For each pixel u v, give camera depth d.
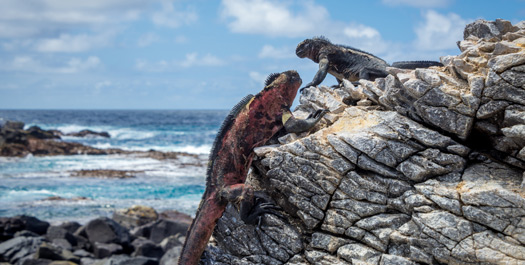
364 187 5.92
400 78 5.95
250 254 6.66
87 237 15.72
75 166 33.75
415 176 5.69
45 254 13.48
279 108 6.93
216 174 6.69
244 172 6.80
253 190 6.46
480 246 5.15
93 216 19.66
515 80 5.24
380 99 6.34
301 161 6.28
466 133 5.63
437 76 5.70
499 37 6.76
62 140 53.81
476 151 5.73
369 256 5.82
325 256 6.13
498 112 5.45
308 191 6.24
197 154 41.06
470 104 5.49
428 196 5.49
